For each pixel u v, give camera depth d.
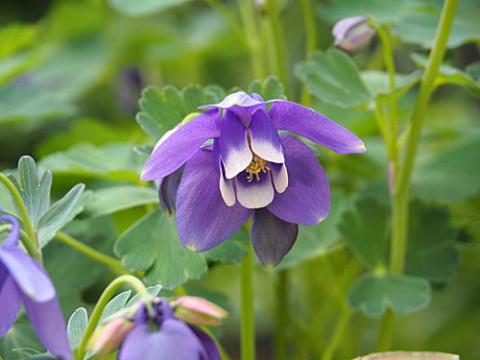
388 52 0.56
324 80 0.57
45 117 0.69
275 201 0.48
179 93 0.54
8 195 0.55
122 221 0.61
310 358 0.66
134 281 0.46
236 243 0.53
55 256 0.57
